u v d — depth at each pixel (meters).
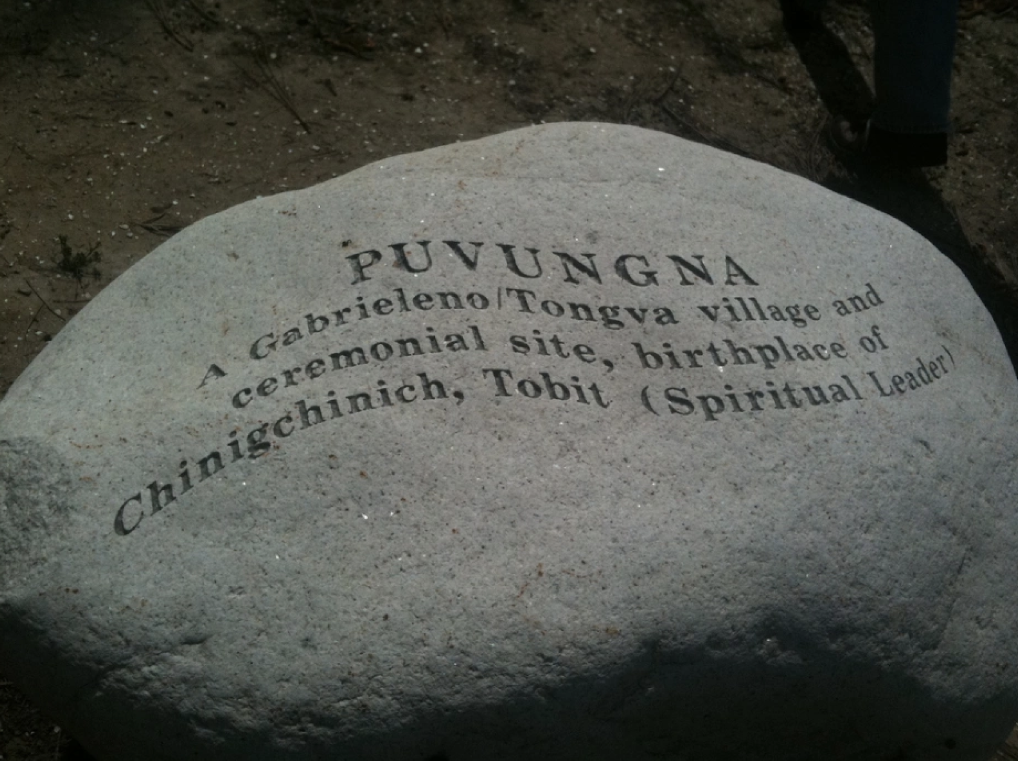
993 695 1.14
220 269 1.18
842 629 1.07
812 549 1.07
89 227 1.68
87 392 1.12
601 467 1.07
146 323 1.16
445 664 0.99
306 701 0.98
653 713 1.04
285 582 1.01
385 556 1.01
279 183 1.78
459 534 1.03
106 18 1.94
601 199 1.24
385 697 0.98
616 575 1.02
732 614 1.04
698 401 1.12
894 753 1.14
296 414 1.07
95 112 1.83
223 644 1.00
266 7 2.03
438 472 1.05
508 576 1.01
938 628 1.11
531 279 1.16
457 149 1.31
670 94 2.02
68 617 1.01
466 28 2.06
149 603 1.01
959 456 1.17
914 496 1.13
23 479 1.07
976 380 1.24
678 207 1.25
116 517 1.04
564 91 1.99
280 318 1.13
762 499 1.08
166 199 1.73
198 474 1.05
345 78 1.95
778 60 2.14
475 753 1.01
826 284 1.24
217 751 1.00
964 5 2.37
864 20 2.26
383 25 2.04
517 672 0.99
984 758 1.20
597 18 2.13
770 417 1.12
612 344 1.14
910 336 1.23
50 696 1.04
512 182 1.24
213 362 1.11
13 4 1.92
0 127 1.77
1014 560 1.17
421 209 1.20
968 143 2.09
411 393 1.08
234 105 1.88
